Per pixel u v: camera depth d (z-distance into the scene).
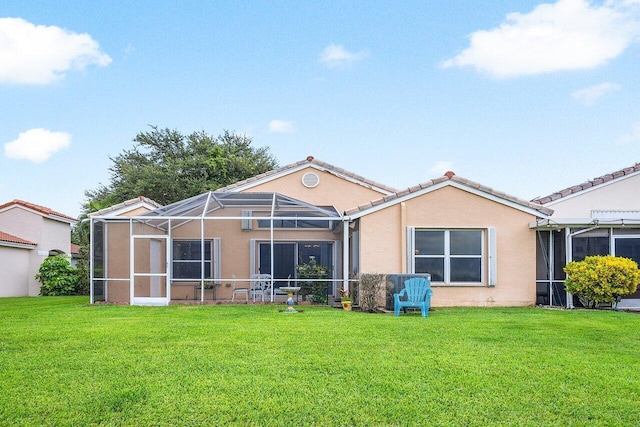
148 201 19.98
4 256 26.84
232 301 18.42
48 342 9.89
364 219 17.22
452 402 6.52
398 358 8.54
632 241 17.61
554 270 17.88
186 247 21.36
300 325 11.95
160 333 10.81
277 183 21.66
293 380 7.32
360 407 6.35
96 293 18.52
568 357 8.64
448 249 17.20
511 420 5.98
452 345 9.55
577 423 5.90
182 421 5.97
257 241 21.59
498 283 17.14
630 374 7.65
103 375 7.57
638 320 13.03
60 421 5.95
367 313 15.02
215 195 18.66
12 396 6.70
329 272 21.61
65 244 32.66
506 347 9.41
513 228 17.27
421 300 14.12
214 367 7.98
